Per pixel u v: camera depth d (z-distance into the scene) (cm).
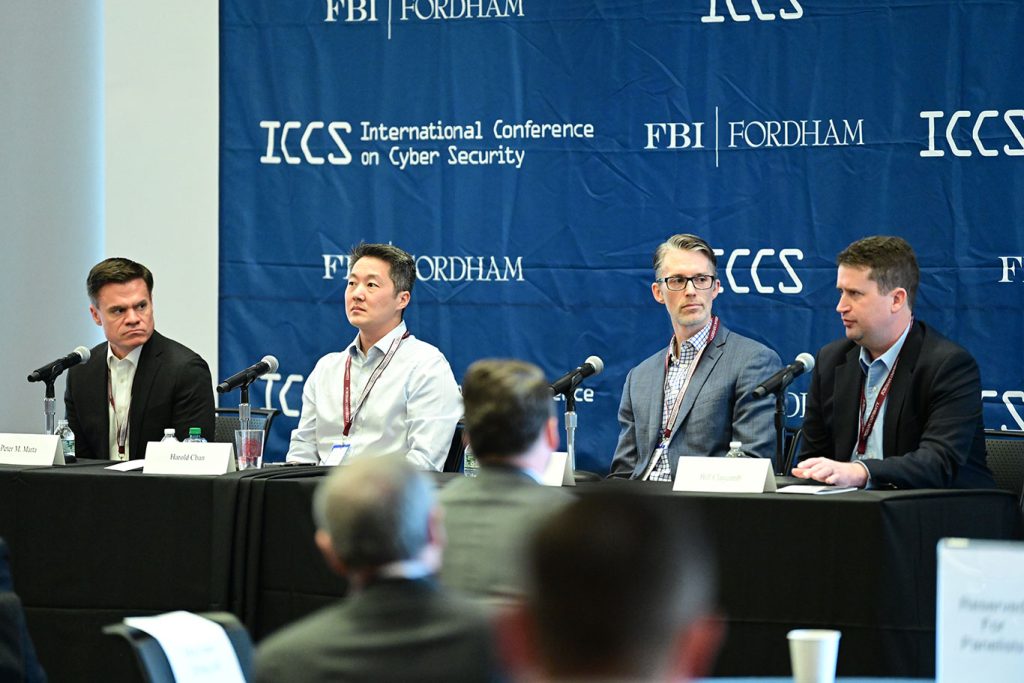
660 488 647
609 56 1027
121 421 864
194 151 1083
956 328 975
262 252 1076
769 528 605
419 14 1053
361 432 851
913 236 982
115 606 693
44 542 704
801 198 1001
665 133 1020
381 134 1061
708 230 1016
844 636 595
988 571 337
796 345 1004
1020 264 963
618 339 1027
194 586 683
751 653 606
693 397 811
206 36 1082
